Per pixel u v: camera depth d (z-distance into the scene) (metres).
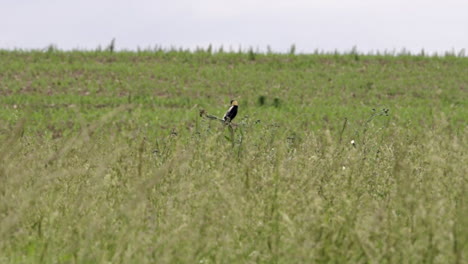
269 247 17.48
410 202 18.48
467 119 79.19
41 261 17.25
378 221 17.98
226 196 18.94
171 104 88.94
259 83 103.81
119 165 22.64
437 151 21.52
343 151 25.31
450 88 104.94
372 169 23.92
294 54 124.69
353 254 16.94
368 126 32.47
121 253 17.14
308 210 18.42
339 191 20.83
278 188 19.80
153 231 18.66
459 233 17.08
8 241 18.03
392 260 16.77
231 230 18.23
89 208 19.66
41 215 19.33
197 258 17.45
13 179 19.89
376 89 102.81
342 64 118.69
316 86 103.12
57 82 99.19
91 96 92.50
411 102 94.81
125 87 98.56
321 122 74.38
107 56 119.31
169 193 21.23
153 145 29.09
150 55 121.12
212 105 89.94
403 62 121.38
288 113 81.75
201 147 25.67
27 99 87.56
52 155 21.80
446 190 19.91
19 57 114.69
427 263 16.52
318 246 16.83
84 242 17.67
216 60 118.56
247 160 22.98
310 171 22.00
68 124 70.81
